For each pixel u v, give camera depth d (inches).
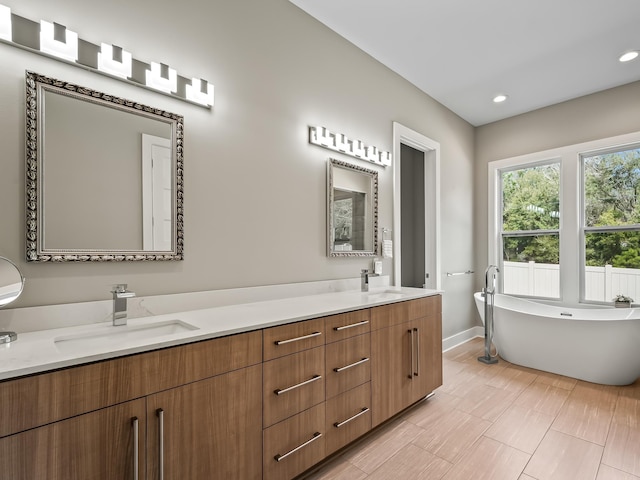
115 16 55.9
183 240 63.3
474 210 167.6
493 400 95.0
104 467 37.7
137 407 40.1
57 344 44.9
